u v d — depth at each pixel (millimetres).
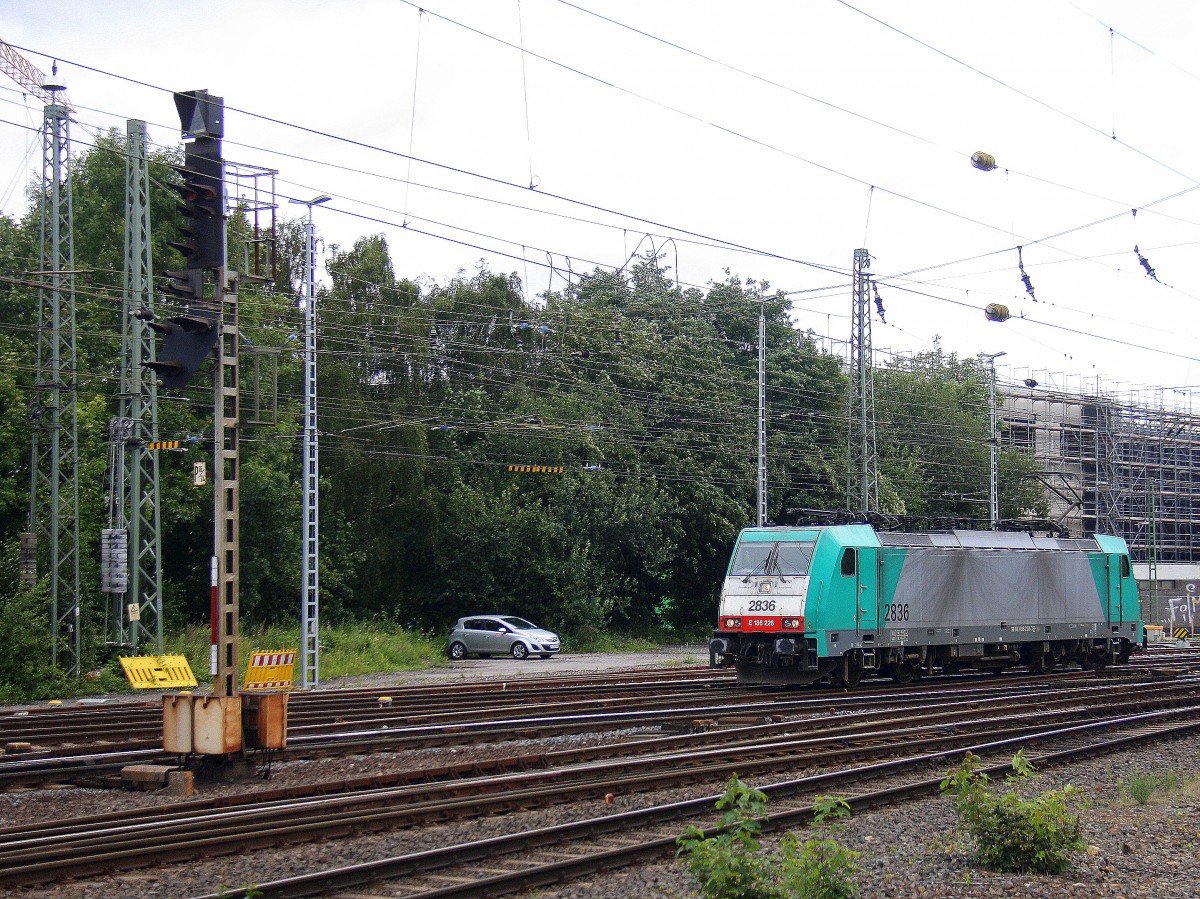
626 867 10180
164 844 10438
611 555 49688
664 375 53000
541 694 24484
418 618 47594
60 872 9562
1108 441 73188
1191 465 81062
